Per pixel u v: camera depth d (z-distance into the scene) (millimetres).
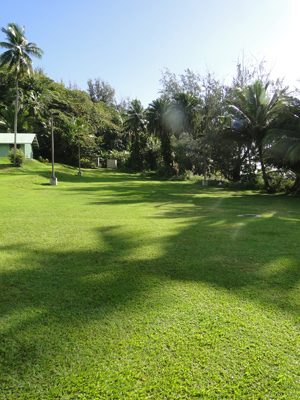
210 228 5984
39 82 46594
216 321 2229
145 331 2084
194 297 2643
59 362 1753
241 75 24844
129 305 2480
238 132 20375
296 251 4207
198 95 32094
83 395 1504
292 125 16656
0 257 3836
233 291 2787
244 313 2359
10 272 3270
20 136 34312
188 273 3262
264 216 8109
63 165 37000
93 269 3381
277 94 18859
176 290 2797
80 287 2855
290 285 2938
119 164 47406
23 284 2926
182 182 26234
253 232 5613
